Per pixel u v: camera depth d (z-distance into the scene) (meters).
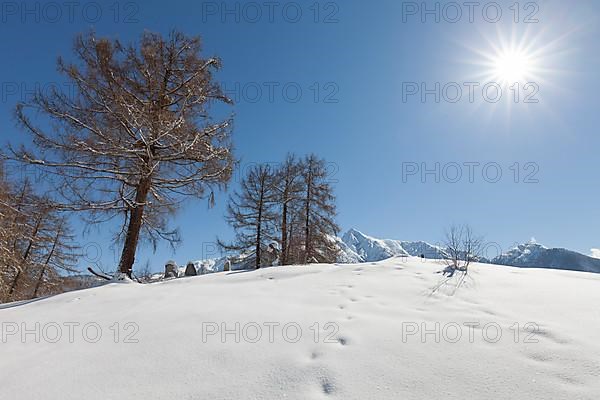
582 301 4.11
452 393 2.41
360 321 3.75
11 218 12.72
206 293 5.59
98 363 3.20
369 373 2.68
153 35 10.94
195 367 2.96
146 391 2.66
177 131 9.98
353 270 6.41
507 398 2.33
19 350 3.80
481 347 3.01
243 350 3.20
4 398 2.71
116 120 9.45
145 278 10.21
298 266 7.44
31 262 17.77
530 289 4.70
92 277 8.70
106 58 9.74
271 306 4.52
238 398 2.50
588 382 2.42
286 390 2.55
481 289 4.80
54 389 2.78
